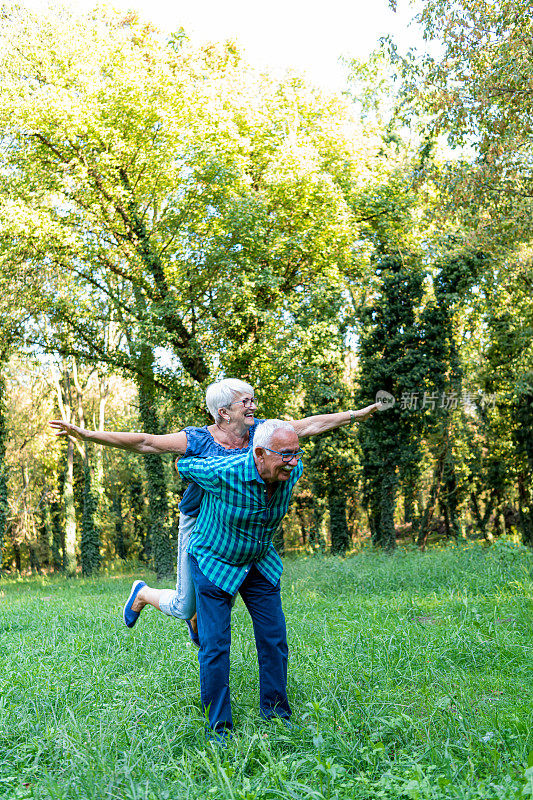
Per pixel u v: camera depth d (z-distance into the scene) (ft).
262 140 64.75
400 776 9.14
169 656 18.21
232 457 11.82
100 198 61.41
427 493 106.93
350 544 90.27
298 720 11.99
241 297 57.06
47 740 11.57
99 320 65.87
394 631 18.75
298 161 59.82
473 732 10.70
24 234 57.98
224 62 71.61
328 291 60.29
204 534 12.01
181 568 12.98
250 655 17.16
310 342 57.11
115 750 10.73
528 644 17.67
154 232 62.85
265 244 60.39
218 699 11.57
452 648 17.02
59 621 29.30
